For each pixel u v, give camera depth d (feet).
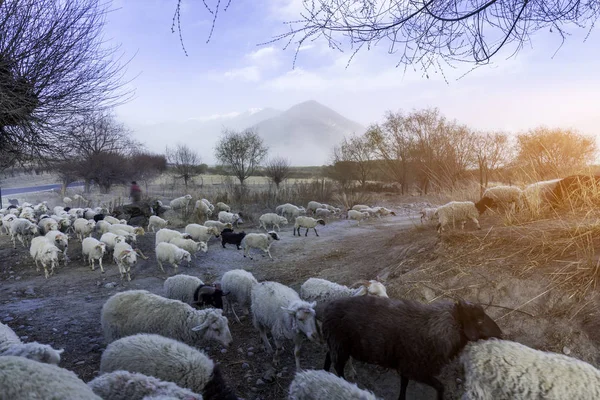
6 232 55.67
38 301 26.07
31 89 21.47
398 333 12.68
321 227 52.60
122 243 31.89
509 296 15.85
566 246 17.13
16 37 20.26
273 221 51.60
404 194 87.71
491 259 18.22
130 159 121.80
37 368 7.91
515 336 14.28
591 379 9.87
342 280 25.29
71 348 18.85
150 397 9.22
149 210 60.34
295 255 36.58
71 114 24.64
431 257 20.88
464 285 17.25
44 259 32.27
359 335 13.39
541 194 24.95
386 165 93.50
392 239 32.53
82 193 109.91
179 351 12.92
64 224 51.26
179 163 149.59
